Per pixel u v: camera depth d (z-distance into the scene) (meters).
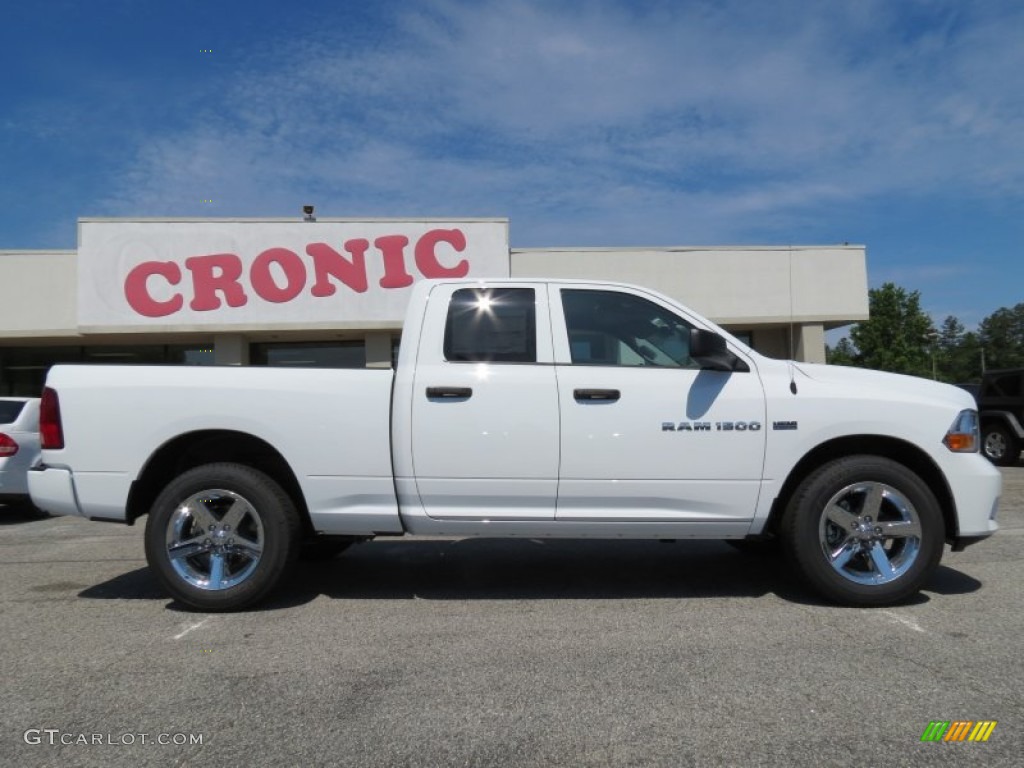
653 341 4.80
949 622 4.34
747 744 2.93
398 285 17.62
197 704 3.33
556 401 4.59
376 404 4.68
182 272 17.39
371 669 3.73
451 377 4.63
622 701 3.33
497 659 3.85
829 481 4.55
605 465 4.57
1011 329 109.38
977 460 4.65
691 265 18.56
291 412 4.66
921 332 57.97
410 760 2.84
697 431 4.58
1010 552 6.16
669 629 4.30
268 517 4.63
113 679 3.62
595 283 4.88
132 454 4.68
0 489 8.99
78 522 9.23
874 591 4.55
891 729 3.04
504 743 2.96
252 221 17.52
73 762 2.83
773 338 20.03
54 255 18.28
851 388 4.67
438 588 5.27
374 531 4.75
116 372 4.77
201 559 4.79
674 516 4.61
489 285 4.84
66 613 4.75
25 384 19.77
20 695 3.44
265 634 4.28
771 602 4.83
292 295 17.50
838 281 18.98
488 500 4.62
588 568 5.86
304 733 3.05
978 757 2.83
